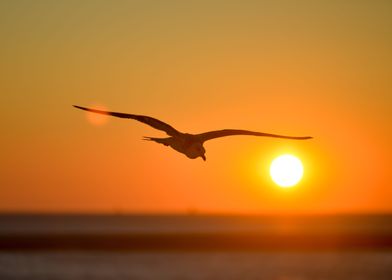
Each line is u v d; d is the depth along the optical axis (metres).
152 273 70.00
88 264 76.12
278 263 78.06
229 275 68.88
